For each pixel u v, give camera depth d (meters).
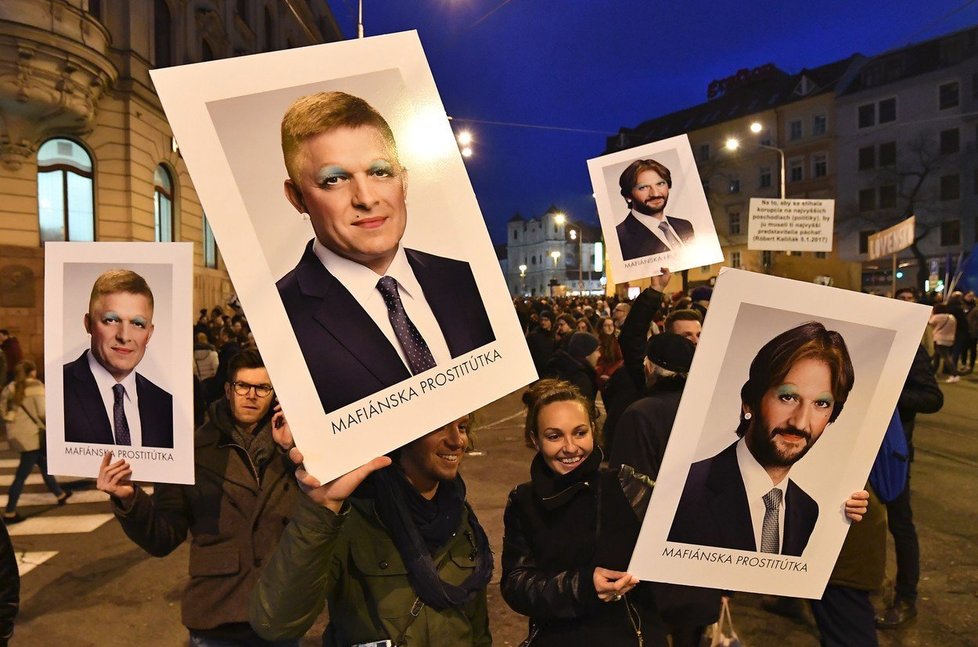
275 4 28.73
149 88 17.00
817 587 1.79
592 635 2.08
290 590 1.48
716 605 2.36
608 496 2.11
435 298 1.46
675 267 4.14
